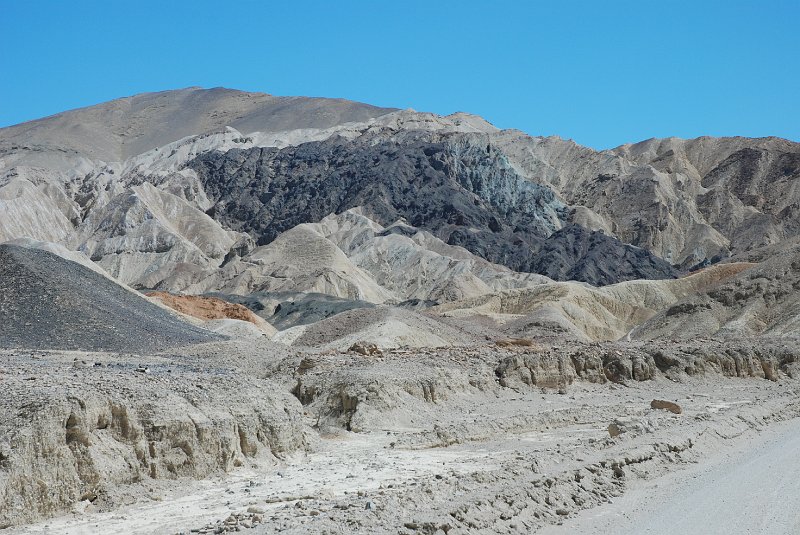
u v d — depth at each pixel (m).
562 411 44.53
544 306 129.50
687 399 52.69
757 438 36.50
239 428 27.45
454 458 31.73
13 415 21.25
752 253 145.50
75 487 21.42
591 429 40.62
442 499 22.06
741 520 21.58
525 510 21.66
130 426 23.64
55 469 21.06
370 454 32.19
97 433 22.91
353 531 18.41
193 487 24.25
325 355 54.56
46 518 20.52
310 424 40.88
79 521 20.52
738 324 91.56
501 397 51.09
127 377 27.56
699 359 63.50
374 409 40.94
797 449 32.47
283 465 28.58
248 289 199.62
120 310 69.62
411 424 40.72
